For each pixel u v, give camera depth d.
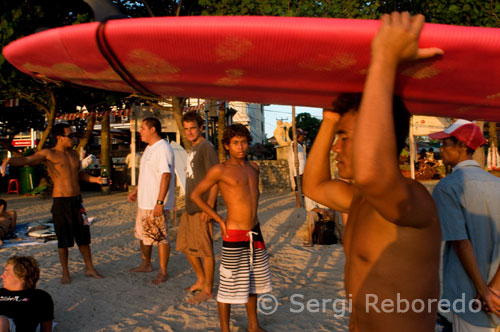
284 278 4.73
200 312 3.71
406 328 1.02
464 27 0.78
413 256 0.99
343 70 0.91
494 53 0.78
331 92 1.08
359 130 0.81
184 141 10.47
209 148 4.00
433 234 1.00
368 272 1.06
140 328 3.36
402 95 1.00
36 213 10.45
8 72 8.97
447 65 0.83
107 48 0.89
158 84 1.09
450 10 8.14
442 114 1.13
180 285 4.49
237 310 3.80
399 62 0.81
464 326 2.01
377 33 0.79
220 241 6.61
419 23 0.77
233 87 1.07
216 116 16.34
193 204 4.02
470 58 0.80
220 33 0.80
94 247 6.42
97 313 3.72
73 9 9.03
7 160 4.22
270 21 0.78
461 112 1.09
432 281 1.01
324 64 0.88
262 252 3.22
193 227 4.07
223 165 3.16
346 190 1.38
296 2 7.95
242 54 0.86
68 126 4.67
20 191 17.41
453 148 2.15
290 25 0.78
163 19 0.82
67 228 4.57
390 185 0.82
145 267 5.04
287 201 12.19
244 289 3.04
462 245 1.93
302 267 5.18
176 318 3.58
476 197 1.94
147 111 14.53
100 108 14.88
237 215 3.09
